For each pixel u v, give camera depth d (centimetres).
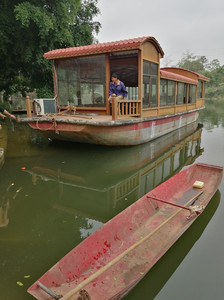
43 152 788
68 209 445
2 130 1104
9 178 581
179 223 375
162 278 270
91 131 688
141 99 784
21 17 1066
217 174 514
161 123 964
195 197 443
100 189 538
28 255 316
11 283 268
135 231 357
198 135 1112
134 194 513
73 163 692
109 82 811
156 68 872
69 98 899
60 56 845
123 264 289
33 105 861
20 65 1448
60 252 322
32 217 412
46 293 219
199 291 253
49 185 547
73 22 1412
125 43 722
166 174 630
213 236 343
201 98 1611
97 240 303
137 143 819
